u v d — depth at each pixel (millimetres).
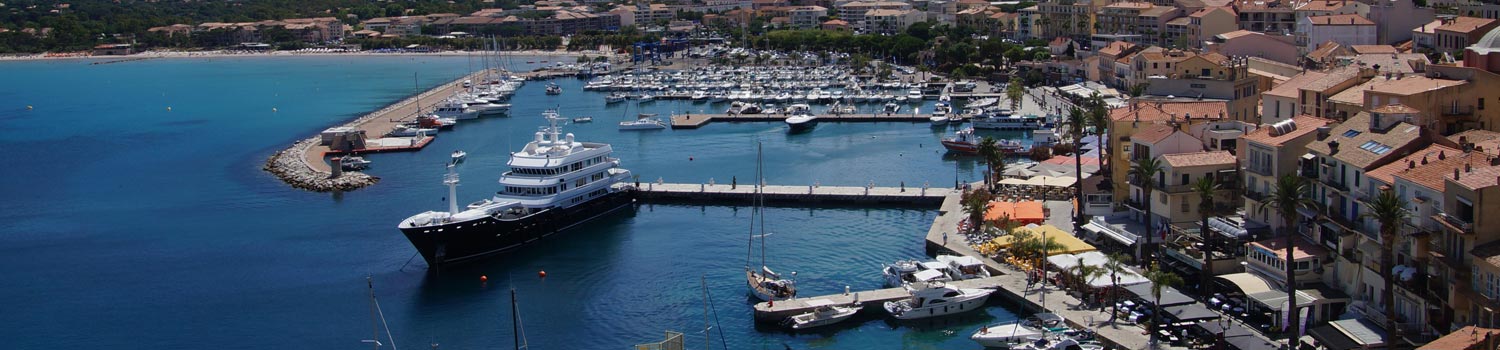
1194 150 179375
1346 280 139375
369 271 195250
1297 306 136625
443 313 171250
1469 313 117750
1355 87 185750
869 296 164375
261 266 199875
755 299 171875
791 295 169375
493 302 175875
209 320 170625
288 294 182500
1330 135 152500
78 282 192625
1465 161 128125
